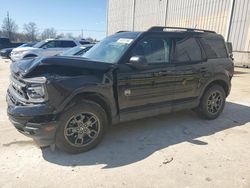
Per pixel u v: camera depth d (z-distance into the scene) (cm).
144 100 417
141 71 401
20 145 383
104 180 299
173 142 410
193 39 488
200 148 390
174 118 530
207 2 1756
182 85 461
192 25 1912
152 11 2430
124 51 395
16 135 418
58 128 336
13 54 1461
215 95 527
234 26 1566
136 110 413
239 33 1541
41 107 320
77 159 347
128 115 405
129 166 332
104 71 367
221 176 313
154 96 429
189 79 469
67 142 349
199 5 1830
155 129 465
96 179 301
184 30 486
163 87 435
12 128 447
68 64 345
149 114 432
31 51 1352
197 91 491
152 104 432
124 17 2972
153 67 416
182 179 304
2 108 572
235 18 1553
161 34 440
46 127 324
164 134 443
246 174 319
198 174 316
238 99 732
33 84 326
